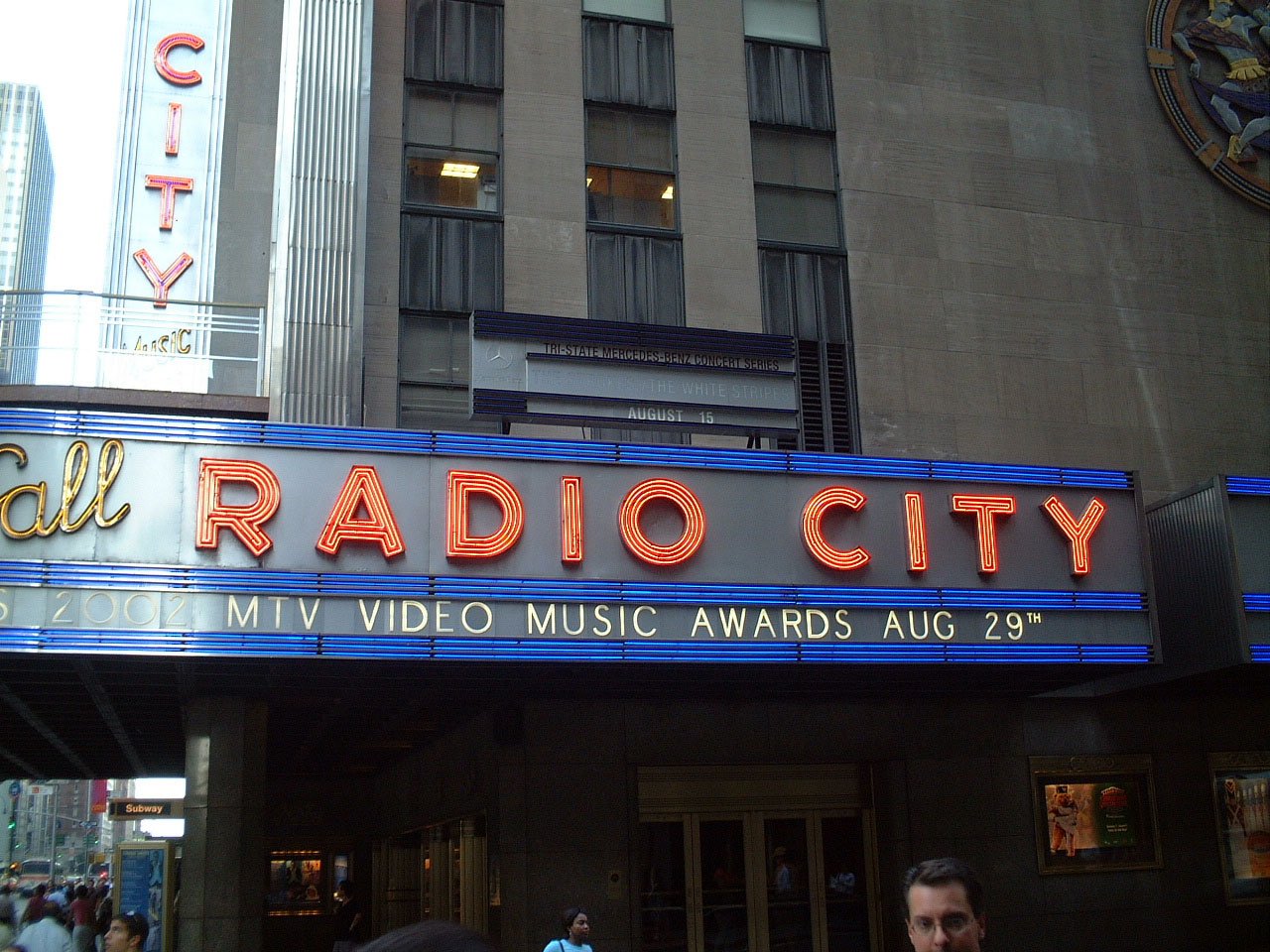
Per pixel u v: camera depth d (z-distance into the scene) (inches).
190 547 527.5
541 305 735.7
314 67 703.7
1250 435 865.5
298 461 546.6
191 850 634.2
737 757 722.8
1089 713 789.9
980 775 761.0
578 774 692.7
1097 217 871.1
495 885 680.4
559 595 564.7
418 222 729.6
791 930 730.2
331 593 537.6
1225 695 815.7
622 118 787.4
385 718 755.4
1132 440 835.4
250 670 575.8
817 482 613.6
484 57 768.3
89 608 512.1
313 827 1202.6
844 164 820.0
